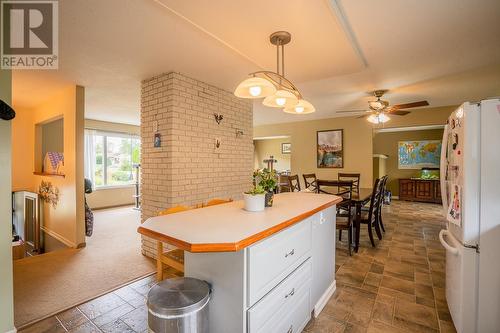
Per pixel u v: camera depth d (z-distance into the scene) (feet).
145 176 10.71
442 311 6.71
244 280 4.06
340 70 8.87
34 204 14.65
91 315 6.61
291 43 6.93
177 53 8.07
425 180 23.18
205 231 4.32
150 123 10.48
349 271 9.14
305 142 21.04
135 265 9.68
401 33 6.71
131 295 7.57
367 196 11.90
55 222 13.37
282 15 5.69
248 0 5.17
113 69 9.45
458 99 13.89
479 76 10.19
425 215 18.11
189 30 6.65
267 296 4.53
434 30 6.57
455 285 5.81
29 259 10.26
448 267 6.56
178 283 4.51
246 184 13.52
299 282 5.63
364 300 7.29
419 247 11.57
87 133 20.74
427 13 5.81
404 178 24.97
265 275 4.47
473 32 6.69
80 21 6.21
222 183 11.99
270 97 6.61
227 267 4.27
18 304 7.06
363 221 11.60
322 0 5.21
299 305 5.65
